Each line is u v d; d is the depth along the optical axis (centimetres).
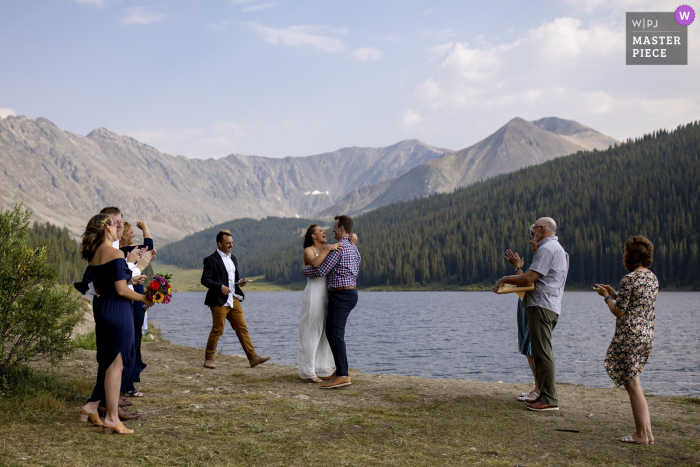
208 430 508
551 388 640
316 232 802
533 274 632
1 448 413
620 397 733
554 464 438
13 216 657
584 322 5081
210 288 941
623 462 446
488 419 589
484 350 2964
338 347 771
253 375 869
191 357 1095
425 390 757
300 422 551
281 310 7919
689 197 15762
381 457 443
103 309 505
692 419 601
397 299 11831
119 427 488
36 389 628
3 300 617
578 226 16650
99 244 520
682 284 12219
